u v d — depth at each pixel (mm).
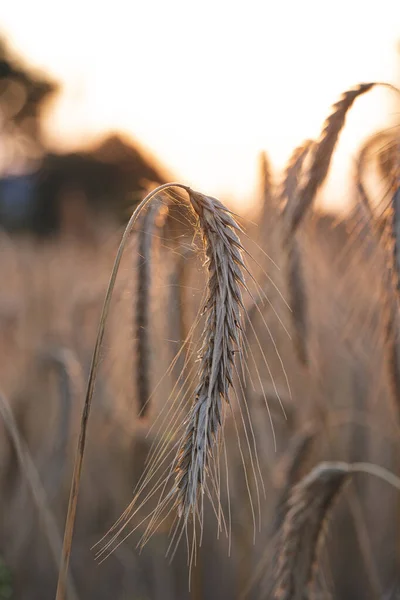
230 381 1673
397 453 4816
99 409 4754
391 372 2883
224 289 1706
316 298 4129
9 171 16812
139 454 4527
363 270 3039
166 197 2656
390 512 5395
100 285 5805
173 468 1669
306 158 2727
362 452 5383
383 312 2766
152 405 2805
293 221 2762
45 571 5766
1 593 4152
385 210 2312
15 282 6906
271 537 3447
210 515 5836
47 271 7031
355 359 4812
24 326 6195
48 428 5363
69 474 5793
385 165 2672
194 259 2543
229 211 1809
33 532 5535
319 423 4238
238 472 4367
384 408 4699
